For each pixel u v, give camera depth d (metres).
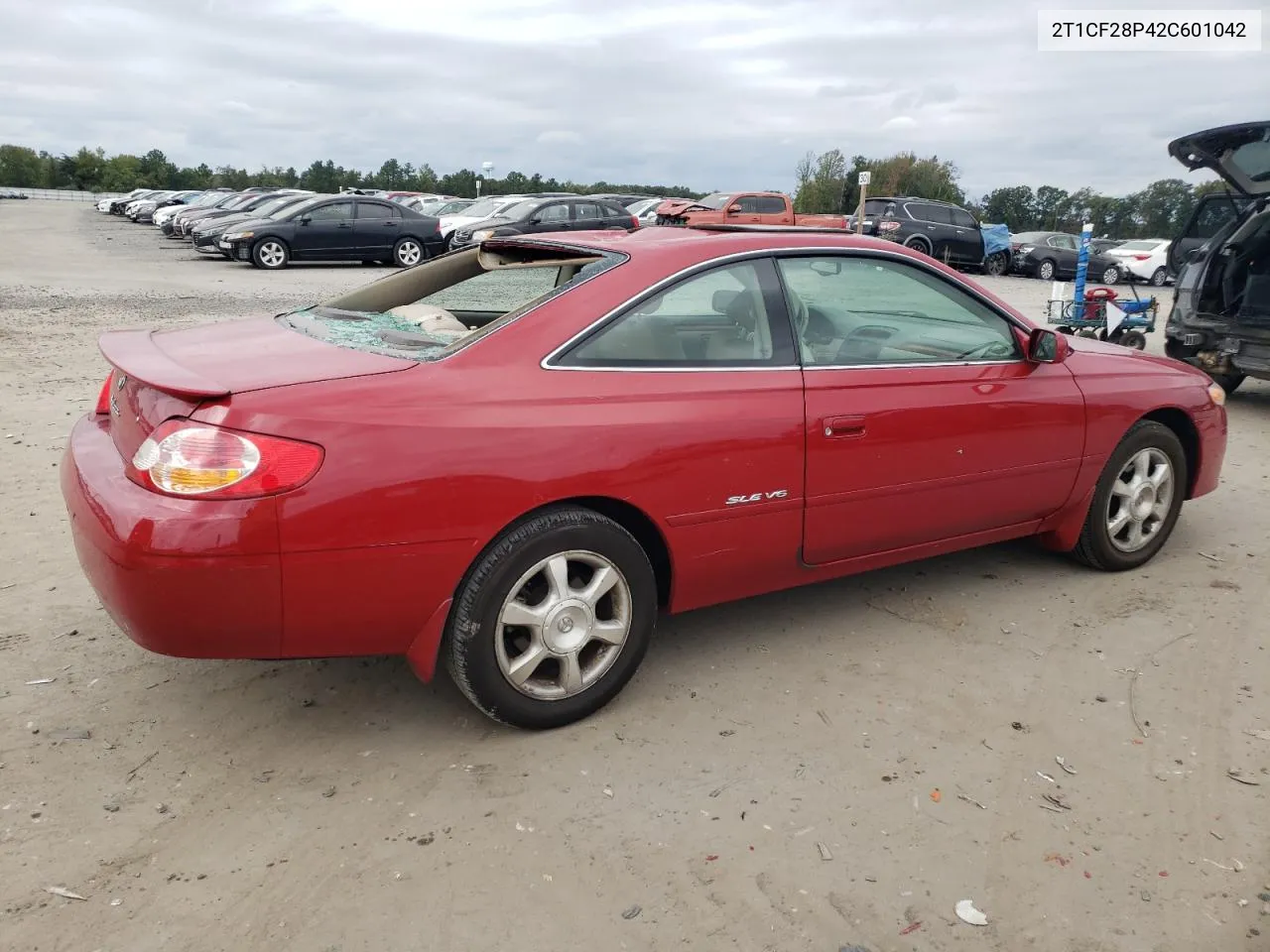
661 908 2.27
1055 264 25.44
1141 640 3.73
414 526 2.59
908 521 3.61
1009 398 3.76
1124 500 4.31
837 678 3.39
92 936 2.15
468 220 24.28
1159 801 2.71
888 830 2.57
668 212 25.02
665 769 2.83
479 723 3.07
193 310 12.62
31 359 8.91
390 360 2.82
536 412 2.78
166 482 2.43
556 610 2.88
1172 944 2.19
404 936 2.17
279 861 2.41
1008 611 3.98
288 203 22.34
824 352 3.40
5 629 3.59
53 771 2.75
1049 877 2.41
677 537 3.07
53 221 40.28
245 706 3.14
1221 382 8.93
